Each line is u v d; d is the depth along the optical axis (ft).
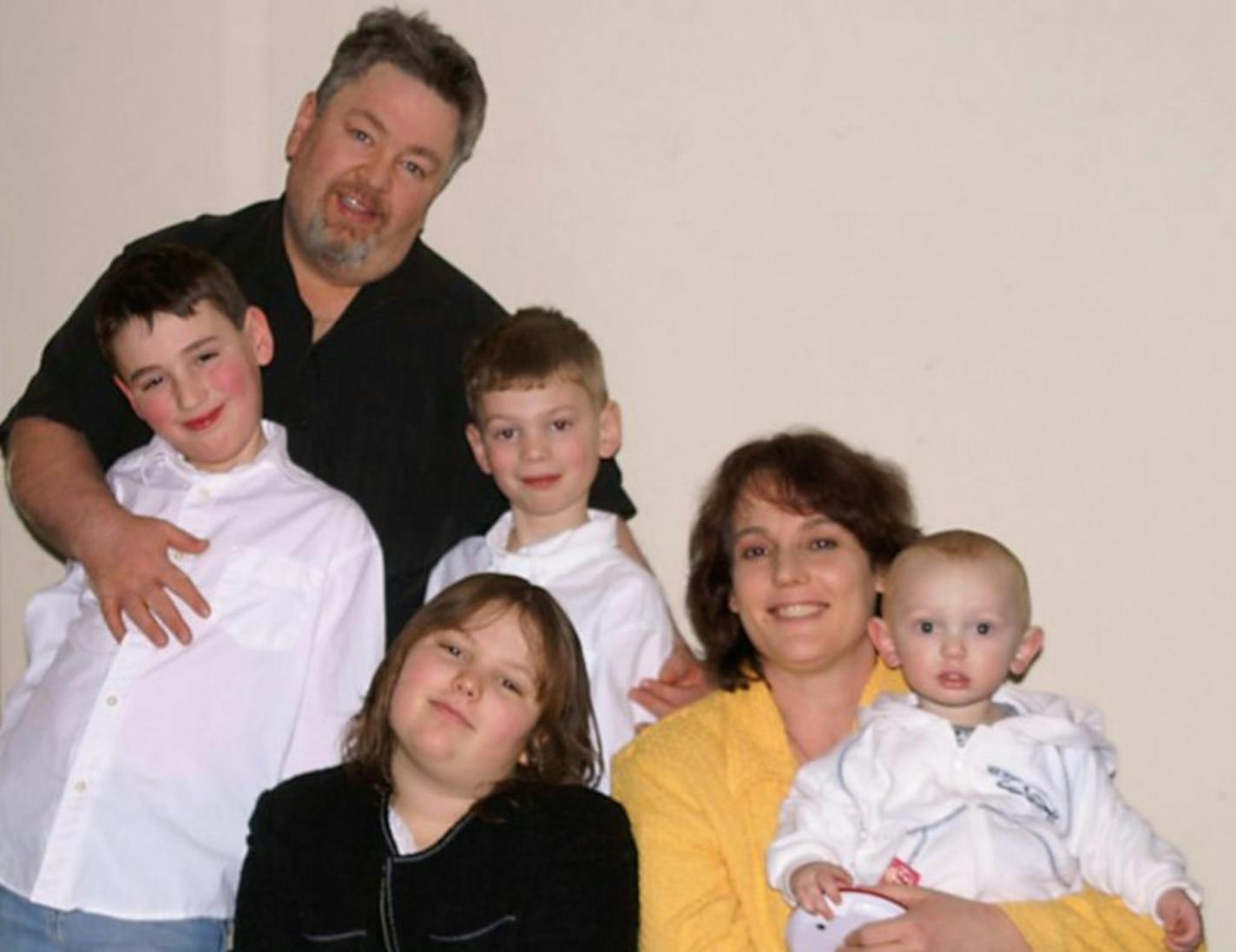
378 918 6.62
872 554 7.29
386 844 6.73
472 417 8.45
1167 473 8.75
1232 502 8.68
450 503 8.86
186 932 7.40
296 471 8.11
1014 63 8.86
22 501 8.14
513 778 6.91
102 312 7.69
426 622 6.98
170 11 9.73
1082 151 8.80
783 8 9.10
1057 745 6.81
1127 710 8.82
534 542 8.36
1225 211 8.68
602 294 9.41
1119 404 8.80
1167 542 8.76
